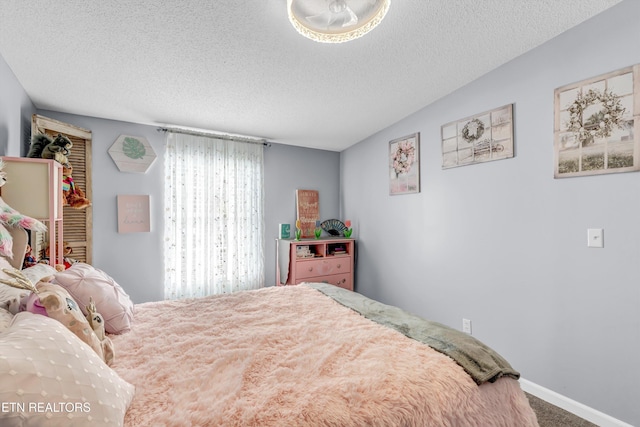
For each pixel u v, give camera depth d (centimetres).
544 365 198
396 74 223
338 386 96
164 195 297
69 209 253
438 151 269
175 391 94
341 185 404
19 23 151
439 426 94
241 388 96
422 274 286
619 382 167
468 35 184
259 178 346
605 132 171
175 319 160
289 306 180
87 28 158
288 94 244
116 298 145
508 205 217
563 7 165
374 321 157
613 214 169
